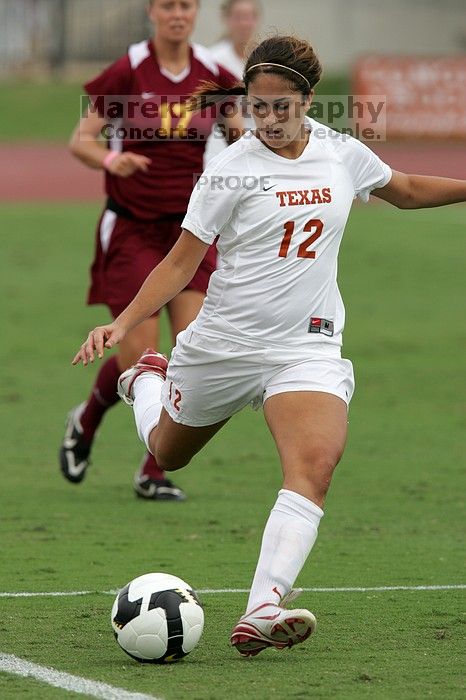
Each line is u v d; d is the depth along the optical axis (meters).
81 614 19.92
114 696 15.30
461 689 15.78
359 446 36.38
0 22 155.88
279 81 17.06
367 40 164.88
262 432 39.06
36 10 155.88
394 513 28.81
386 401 42.69
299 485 17.16
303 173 17.61
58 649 17.81
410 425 39.28
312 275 17.70
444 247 77.06
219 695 15.38
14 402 41.56
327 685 15.92
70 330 53.38
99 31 157.12
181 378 18.58
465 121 123.19
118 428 39.56
